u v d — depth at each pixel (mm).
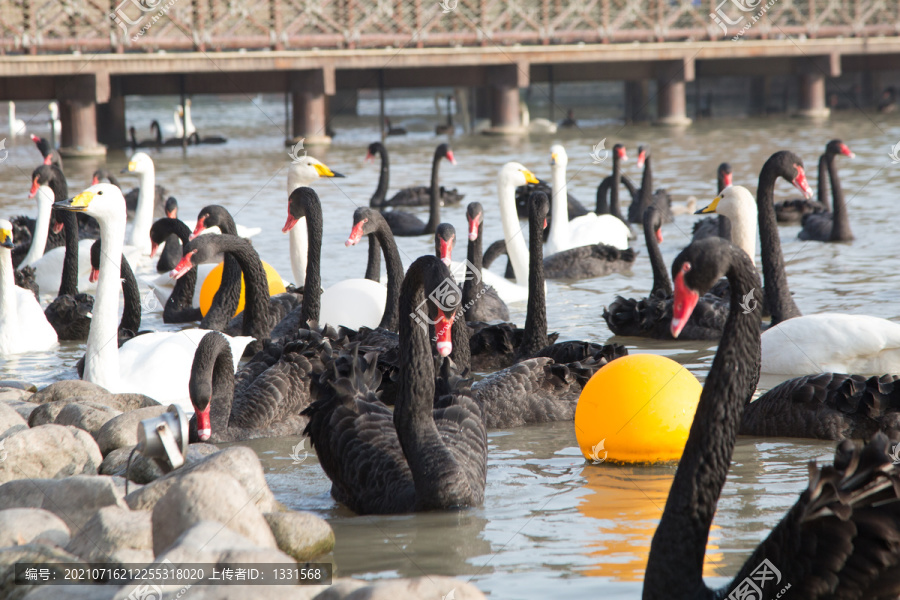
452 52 32594
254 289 9750
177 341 8789
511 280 13922
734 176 21938
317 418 6156
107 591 4406
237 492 4957
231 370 7406
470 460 5902
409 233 17359
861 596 4035
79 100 28969
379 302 9992
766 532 5215
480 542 5180
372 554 5098
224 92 32875
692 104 48875
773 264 9852
